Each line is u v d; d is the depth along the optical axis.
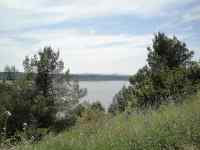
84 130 8.23
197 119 6.10
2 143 8.27
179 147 5.25
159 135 5.59
